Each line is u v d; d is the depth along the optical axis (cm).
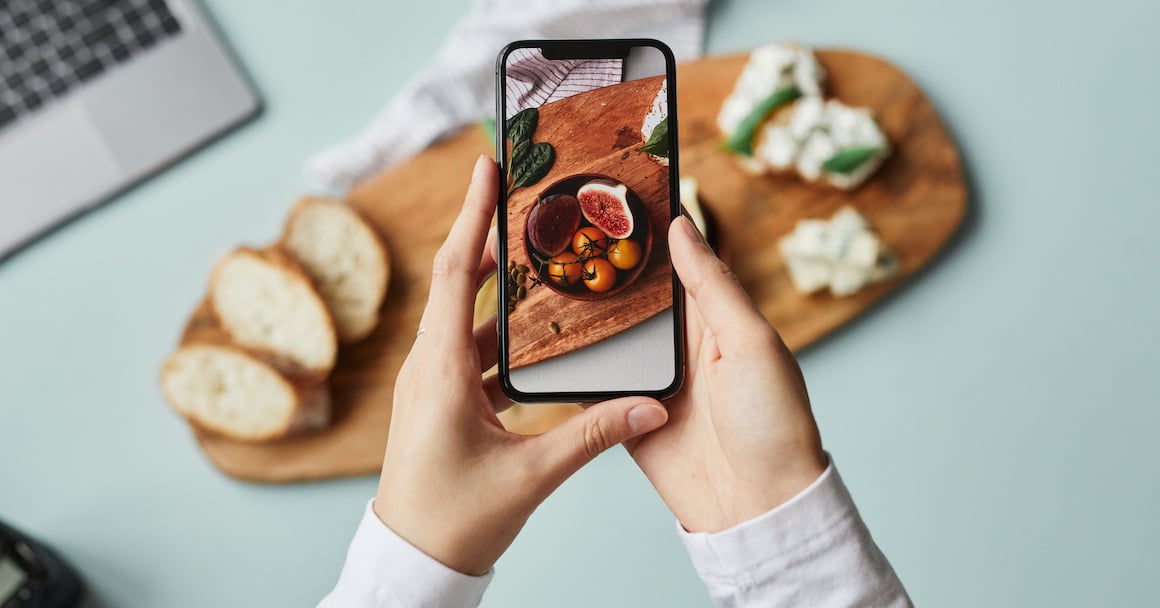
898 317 113
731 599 57
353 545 58
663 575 113
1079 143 113
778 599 56
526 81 63
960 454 114
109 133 113
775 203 109
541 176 64
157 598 116
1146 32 114
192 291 117
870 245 104
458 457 59
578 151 64
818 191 109
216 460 112
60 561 112
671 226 61
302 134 117
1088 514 114
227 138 117
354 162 112
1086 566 114
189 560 116
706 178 110
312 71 117
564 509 114
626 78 64
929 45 114
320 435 111
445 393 59
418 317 112
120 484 117
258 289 110
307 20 118
